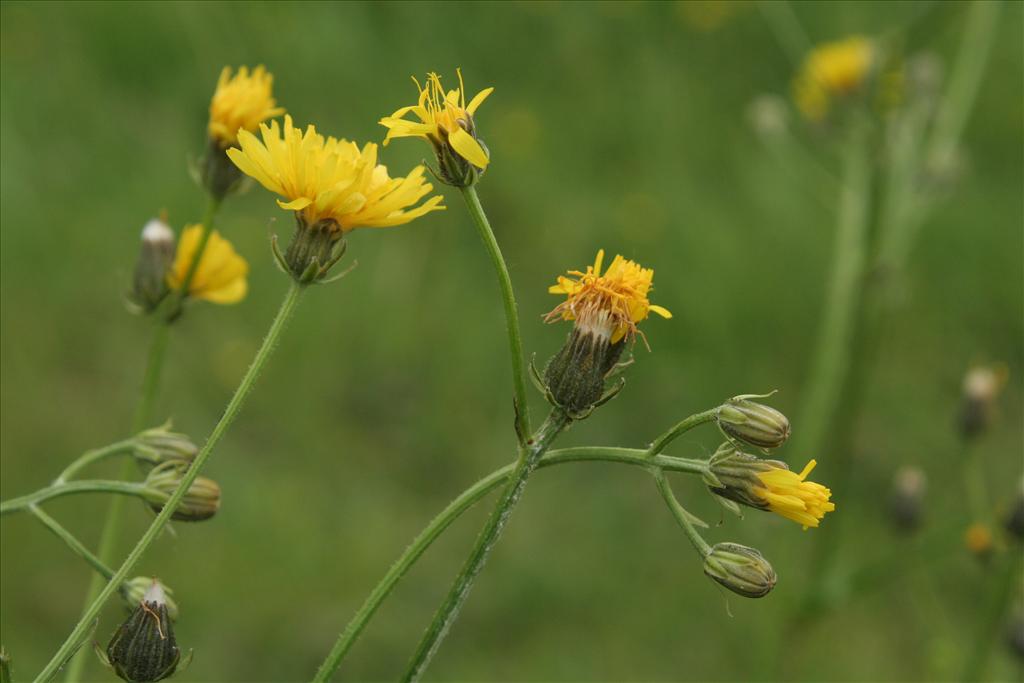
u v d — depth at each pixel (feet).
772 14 23.41
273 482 23.88
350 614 22.52
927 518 25.46
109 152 27.09
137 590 8.71
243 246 26.20
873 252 20.47
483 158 7.63
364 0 30.19
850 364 20.40
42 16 28.43
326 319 25.89
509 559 23.65
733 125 31.14
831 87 21.34
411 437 25.35
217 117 10.71
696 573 23.88
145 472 9.52
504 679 22.21
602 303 7.95
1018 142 31.30
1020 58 32.24
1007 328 28.53
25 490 22.67
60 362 24.49
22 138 26.48
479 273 27.40
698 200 29.43
